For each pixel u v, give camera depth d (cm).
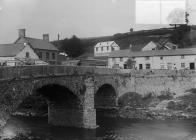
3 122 3591
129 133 5234
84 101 5622
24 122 6119
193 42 13300
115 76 7388
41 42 9806
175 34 13975
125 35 16662
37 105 7194
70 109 5772
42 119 6469
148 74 7925
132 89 7900
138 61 10031
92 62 11300
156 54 9688
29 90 4100
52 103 5919
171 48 10775
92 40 16600
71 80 5216
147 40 14875
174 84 7794
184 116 6500
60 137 4925
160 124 5944
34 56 8612
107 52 13862
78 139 4831
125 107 7331
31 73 4141
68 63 10431
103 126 5831
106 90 7544
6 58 8081
